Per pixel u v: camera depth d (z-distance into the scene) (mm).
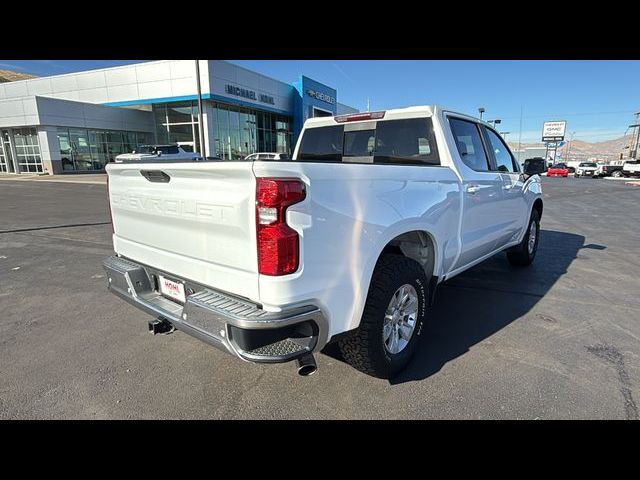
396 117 3926
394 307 2887
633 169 39281
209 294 2357
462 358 3215
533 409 2553
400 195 2783
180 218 2525
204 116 27172
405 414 2527
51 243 7602
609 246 7566
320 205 2172
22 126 27516
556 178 39969
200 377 2969
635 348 3367
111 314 4184
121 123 30344
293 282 2086
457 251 3664
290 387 2830
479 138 4250
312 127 4746
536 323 3906
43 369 3084
